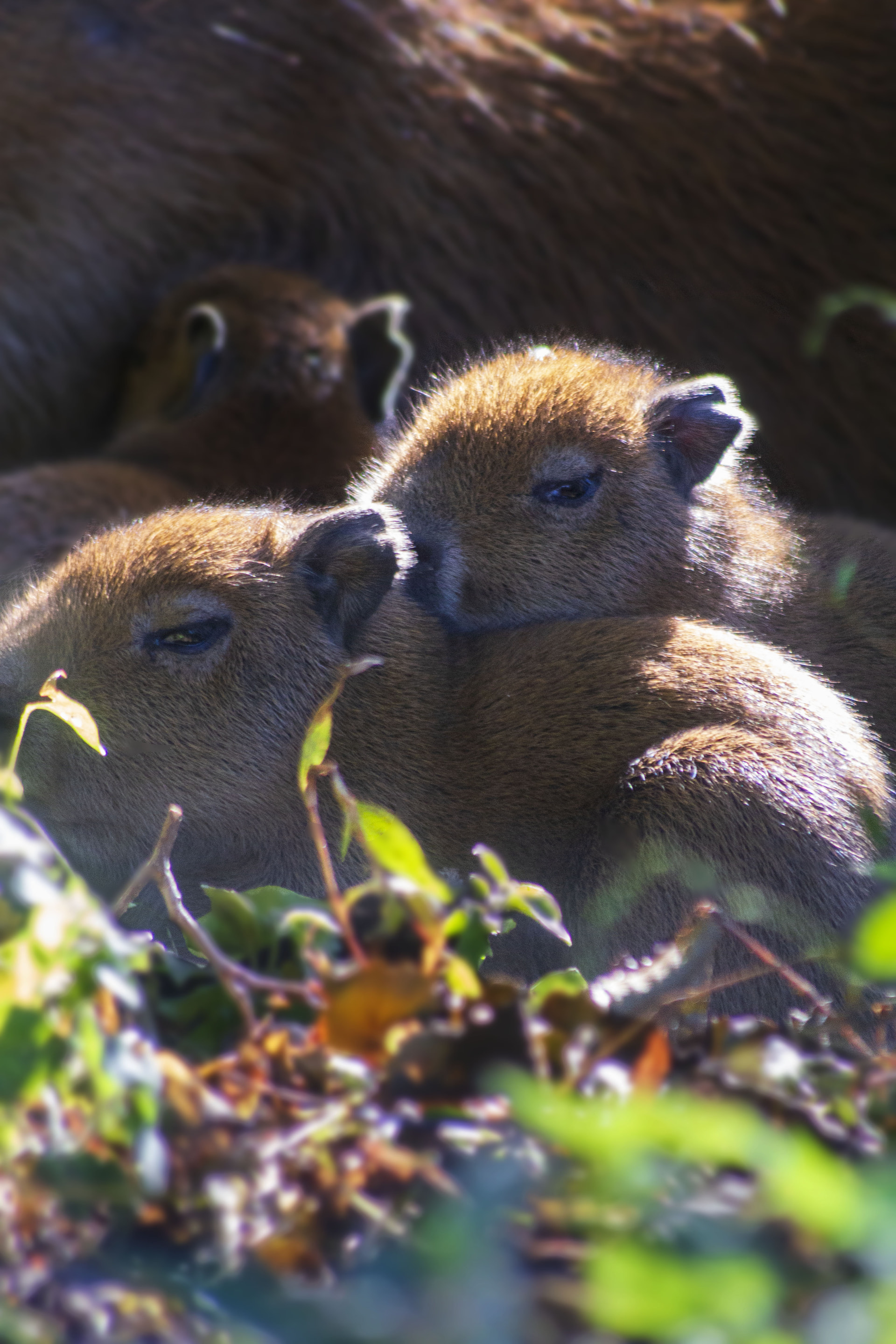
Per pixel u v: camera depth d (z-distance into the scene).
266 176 14.17
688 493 9.65
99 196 13.74
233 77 13.99
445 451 9.42
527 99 14.49
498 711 8.04
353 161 14.30
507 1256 3.74
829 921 6.96
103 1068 3.84
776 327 14.48
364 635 8.20
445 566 9.29
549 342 13.06
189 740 7.88
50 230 13.64
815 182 14.55
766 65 14.79
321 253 14.45
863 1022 6.65
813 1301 3.42
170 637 7.86
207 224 14.14
